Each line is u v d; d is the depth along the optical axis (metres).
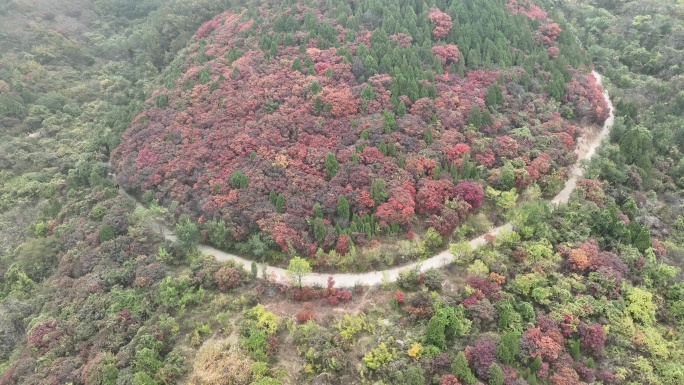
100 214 57.06
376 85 61.38
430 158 53.38
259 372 37.28
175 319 44.00
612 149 59.25
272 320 41.59
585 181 54.59
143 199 59.12
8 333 47.84
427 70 64.81
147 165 60.47
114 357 40.06
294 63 64.75
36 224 60.19
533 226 48.88
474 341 38.97
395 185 50.38
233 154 56.53
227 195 53.03
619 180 56.75
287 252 48.97
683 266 48.16
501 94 62.69
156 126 64.75
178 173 57.69
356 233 48.28
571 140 59.94
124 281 48.81
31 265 54.50
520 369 37.94
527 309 41.41
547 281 44.25
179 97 67.94
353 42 68.44
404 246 46.53
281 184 52.44
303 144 56.00
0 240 59.31
